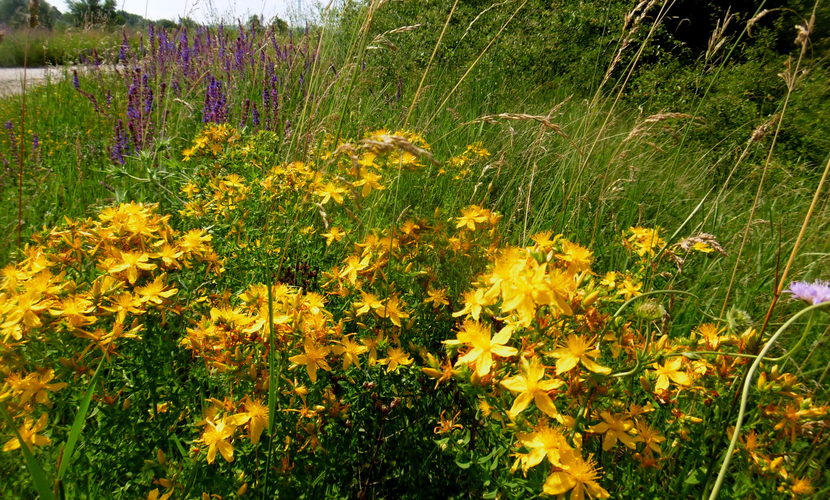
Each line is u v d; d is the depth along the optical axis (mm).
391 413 1831
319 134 3379
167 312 1750
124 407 1571
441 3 7848
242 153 3285
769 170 5449
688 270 3262
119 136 4297
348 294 2006
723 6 10938
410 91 6113
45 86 7129
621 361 1766
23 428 1440
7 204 3438
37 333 1539
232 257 2457
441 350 2045
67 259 1856
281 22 6055
